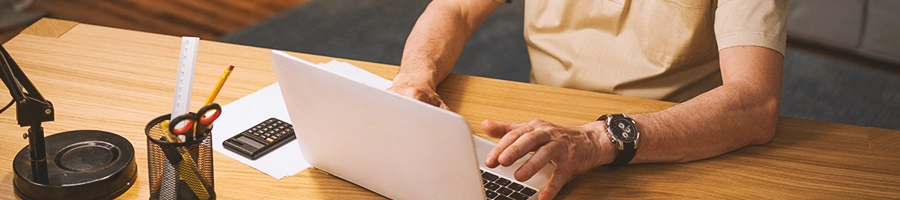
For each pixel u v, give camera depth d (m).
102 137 1.09
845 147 1.24
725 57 1.32
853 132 1.29
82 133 1.09
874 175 1.16
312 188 1.08
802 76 3.10
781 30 1.31
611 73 1.62
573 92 1.40
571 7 1.62
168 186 0.98
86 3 3.83
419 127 0.92
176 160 0.95
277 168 1.13
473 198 0.95
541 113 1.32
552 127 1.10
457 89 1.41
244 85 1.39
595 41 1.63
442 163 0.94
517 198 1.04
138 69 1.44
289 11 3.83
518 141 1.04
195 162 0.97
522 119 1.30
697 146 1.17
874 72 3.11
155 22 3.70
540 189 1.07
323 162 1.11
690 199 1.08
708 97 1.22
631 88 1.61
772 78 1.26
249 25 3.68
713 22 1.51
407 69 1.39
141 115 1.27
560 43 1.67
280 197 1.06
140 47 1.53
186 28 3.64
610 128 1.13
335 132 1.03
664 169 1.16
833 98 2.95
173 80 1.40
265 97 1.35
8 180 1.06
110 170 1.02
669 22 1.52
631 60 1.59
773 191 1.11
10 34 3.28
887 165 1.19
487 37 3.52
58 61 1.45
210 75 1.41
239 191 1.07
